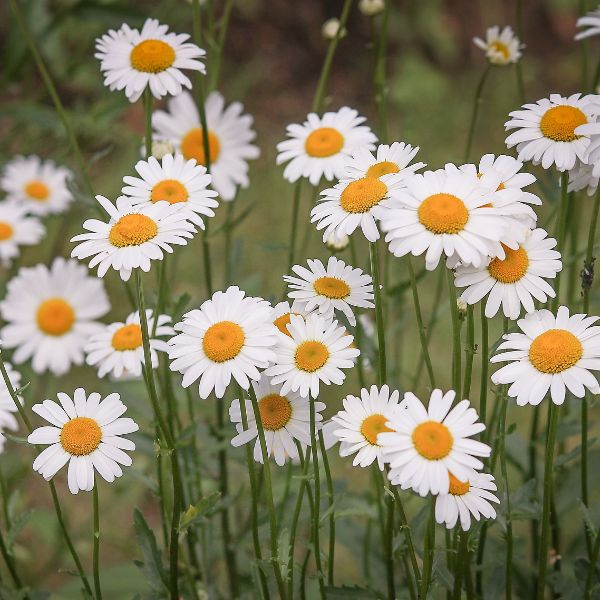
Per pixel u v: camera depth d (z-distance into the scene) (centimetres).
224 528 111
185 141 116
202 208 96
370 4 113
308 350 92
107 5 128
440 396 89
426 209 89
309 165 106
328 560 100
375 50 116
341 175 105
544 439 108
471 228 89
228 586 113
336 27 118
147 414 112
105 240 93
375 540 112
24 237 128
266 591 97
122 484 122
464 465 87
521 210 90
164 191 96
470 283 91
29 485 130
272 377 94
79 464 93
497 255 89
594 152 94
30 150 145
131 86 103
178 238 92
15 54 137
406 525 92
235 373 90
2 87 141
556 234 99
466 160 114
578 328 90
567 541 120
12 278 134
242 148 117
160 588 99
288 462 102
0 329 125
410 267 92
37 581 120
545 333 90
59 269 125
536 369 90
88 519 126
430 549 91
